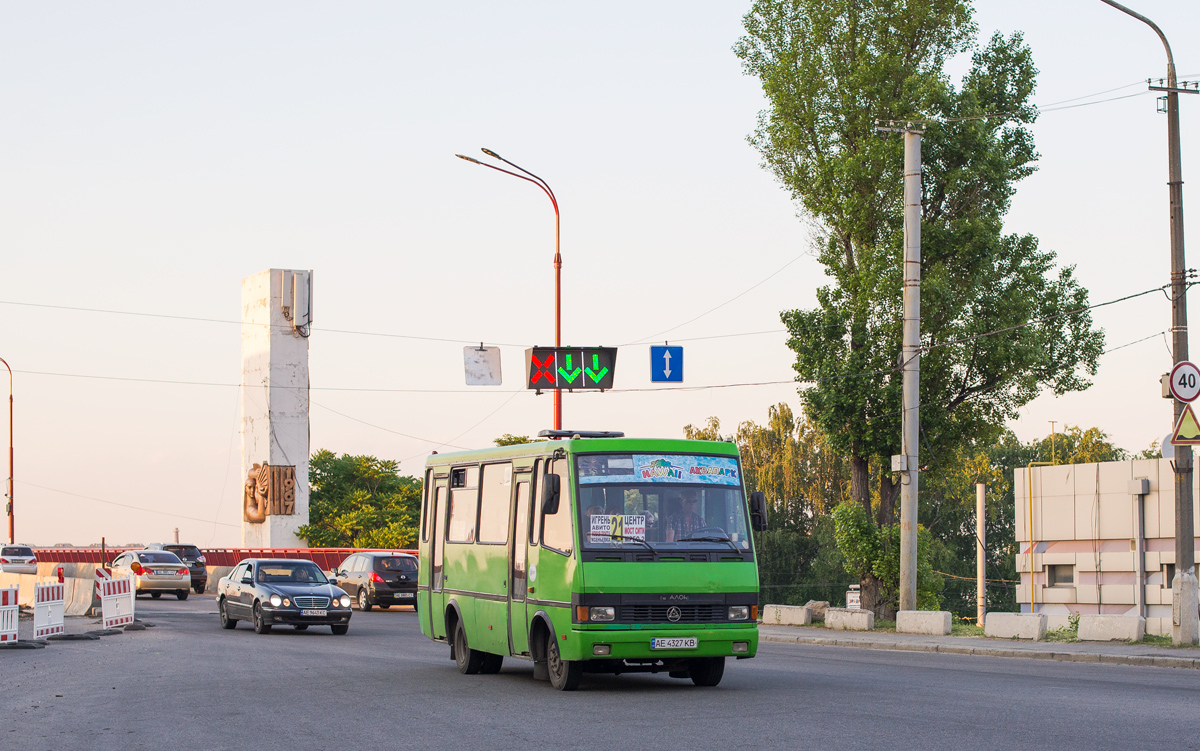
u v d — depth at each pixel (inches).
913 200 1113.4
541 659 610.5
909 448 1115.9
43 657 831.1
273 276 2373.3
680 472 595.8
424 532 796.0
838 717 468.1
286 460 2373.3
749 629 581.3
